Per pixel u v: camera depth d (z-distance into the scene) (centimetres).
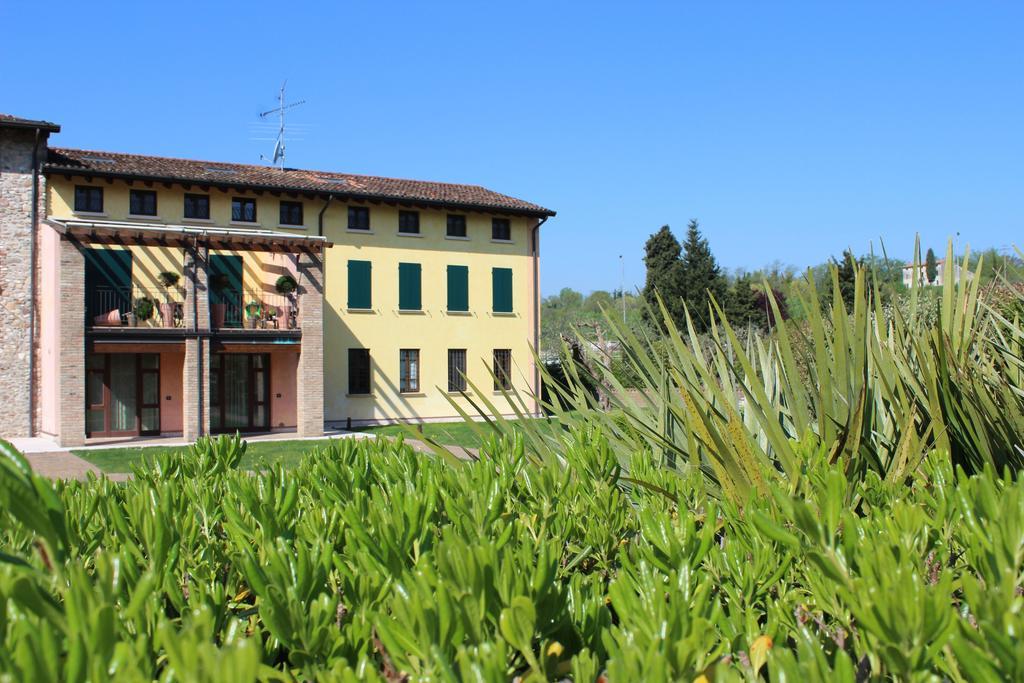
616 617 169
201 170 2742
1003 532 141
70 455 2009
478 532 173
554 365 3177
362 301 2906
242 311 2631
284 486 219
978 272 324
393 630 121
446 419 2998
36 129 2394
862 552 132
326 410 2838
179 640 90
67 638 104
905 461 257
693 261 5019
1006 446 279
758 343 380
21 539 169
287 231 2783
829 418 259
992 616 112
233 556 179
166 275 2448
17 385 2427
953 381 283
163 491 216
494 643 124
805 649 111
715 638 125
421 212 3003
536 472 249
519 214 3131
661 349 346
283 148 3014
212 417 2606
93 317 2439
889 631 111
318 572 143
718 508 230
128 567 142
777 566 172
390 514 175
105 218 2509
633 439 318
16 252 2420
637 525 223
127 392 2511
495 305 3103
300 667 129
